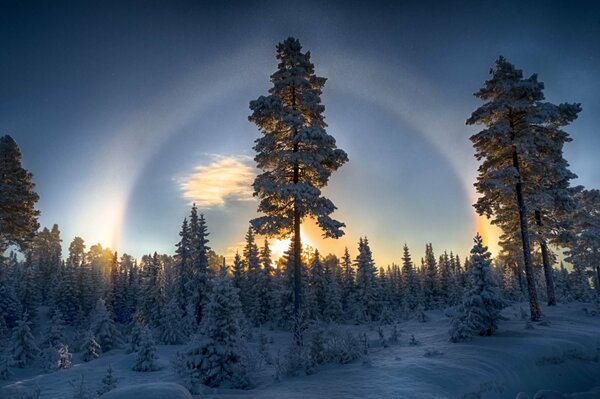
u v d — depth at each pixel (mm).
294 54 22266
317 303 50562
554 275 57344
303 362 14758
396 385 10961
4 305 47656
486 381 11883
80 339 45375
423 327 25750
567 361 14977
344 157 21375
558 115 22547
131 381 19703
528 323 19500
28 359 32656
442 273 70625
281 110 20578
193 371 13547
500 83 23266
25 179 43656
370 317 52219
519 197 23172
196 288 43812
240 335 15008
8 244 41469
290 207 21391
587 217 39969
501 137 22875
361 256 57000
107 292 70000
